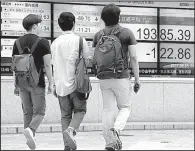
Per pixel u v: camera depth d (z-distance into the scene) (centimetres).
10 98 2606
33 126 1622
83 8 2725
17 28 2639
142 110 2772
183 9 2855
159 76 2823
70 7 2708
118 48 1537
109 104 1593
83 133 2445
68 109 1595
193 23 2864
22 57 1609
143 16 2816
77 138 2242
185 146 1947
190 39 2864
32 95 1623
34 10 2664
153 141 2122
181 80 2808
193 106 2823
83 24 2723
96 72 1598
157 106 2788
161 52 2833
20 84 1619
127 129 2598
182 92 2812
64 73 1563
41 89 1628
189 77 2834
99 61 1550
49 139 2197
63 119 1597
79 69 1544
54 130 2500
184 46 2859
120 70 1542
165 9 2838
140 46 2811
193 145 1986
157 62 2827
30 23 1641
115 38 1550
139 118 2769
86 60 1572
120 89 1568
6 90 2605
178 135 2362
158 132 2498
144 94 2773
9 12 2630
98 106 2708
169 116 2800
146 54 2819
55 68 1575
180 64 2841
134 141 2122
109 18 1574
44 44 1616
